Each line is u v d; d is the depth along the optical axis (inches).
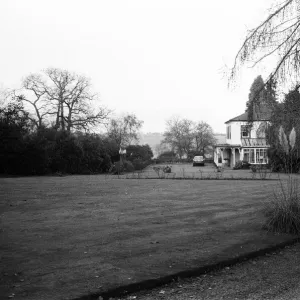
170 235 269.1
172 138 3097.9
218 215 353.7
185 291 172.6
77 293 160.4
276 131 339.0
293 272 199.9
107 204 436.1
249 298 164.4
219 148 2033.7
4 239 257.1
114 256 215.2
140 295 168.1
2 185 720.3
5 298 154.3
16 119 1169.4
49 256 215.3
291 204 291.3
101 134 1829.5
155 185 716.7
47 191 594.9
